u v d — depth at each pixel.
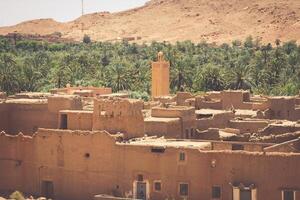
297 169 63.56
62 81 152.62
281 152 66.00
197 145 68.44
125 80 152.88
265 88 150.62
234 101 104.31
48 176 73.25
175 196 67.38
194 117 81.88
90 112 76.25
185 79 156.62
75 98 81.00
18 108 82.56
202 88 152.50
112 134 73.38
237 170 65.19
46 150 73.25
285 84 152.88
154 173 68.25
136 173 69.00
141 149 68.75
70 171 72.06
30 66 162.38
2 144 75.38
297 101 105.88
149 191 68.44
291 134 76.00
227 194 65.50
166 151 67.69
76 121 76.56
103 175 70.50
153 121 76.94
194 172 66.69
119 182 69.75
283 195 63.94
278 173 64.00
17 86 147.50
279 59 172.12
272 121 88.19
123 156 69.56
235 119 92.06
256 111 98.62
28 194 74.19
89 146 71.12
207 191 66.19
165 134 76.31
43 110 81.31
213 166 65.94
